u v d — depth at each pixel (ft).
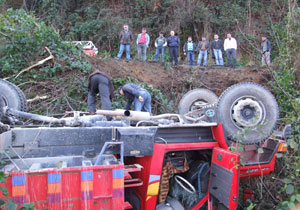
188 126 11.38
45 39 26.61
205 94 19.98
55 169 7.75
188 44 40.19
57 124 11.93
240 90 11.98
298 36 26.17
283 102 20.53
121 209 8.08
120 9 58.85
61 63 25.79
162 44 39.14
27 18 28.50
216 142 11.78
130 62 33.14
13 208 7.13
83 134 10.03
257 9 57.47
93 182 7.97
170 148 10.75
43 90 24.04
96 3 59.31
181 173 12.41
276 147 11.86
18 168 7.96
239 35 51.13
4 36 25.35
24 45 25.48
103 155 9.52
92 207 7.91
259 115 11.88
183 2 57.98
